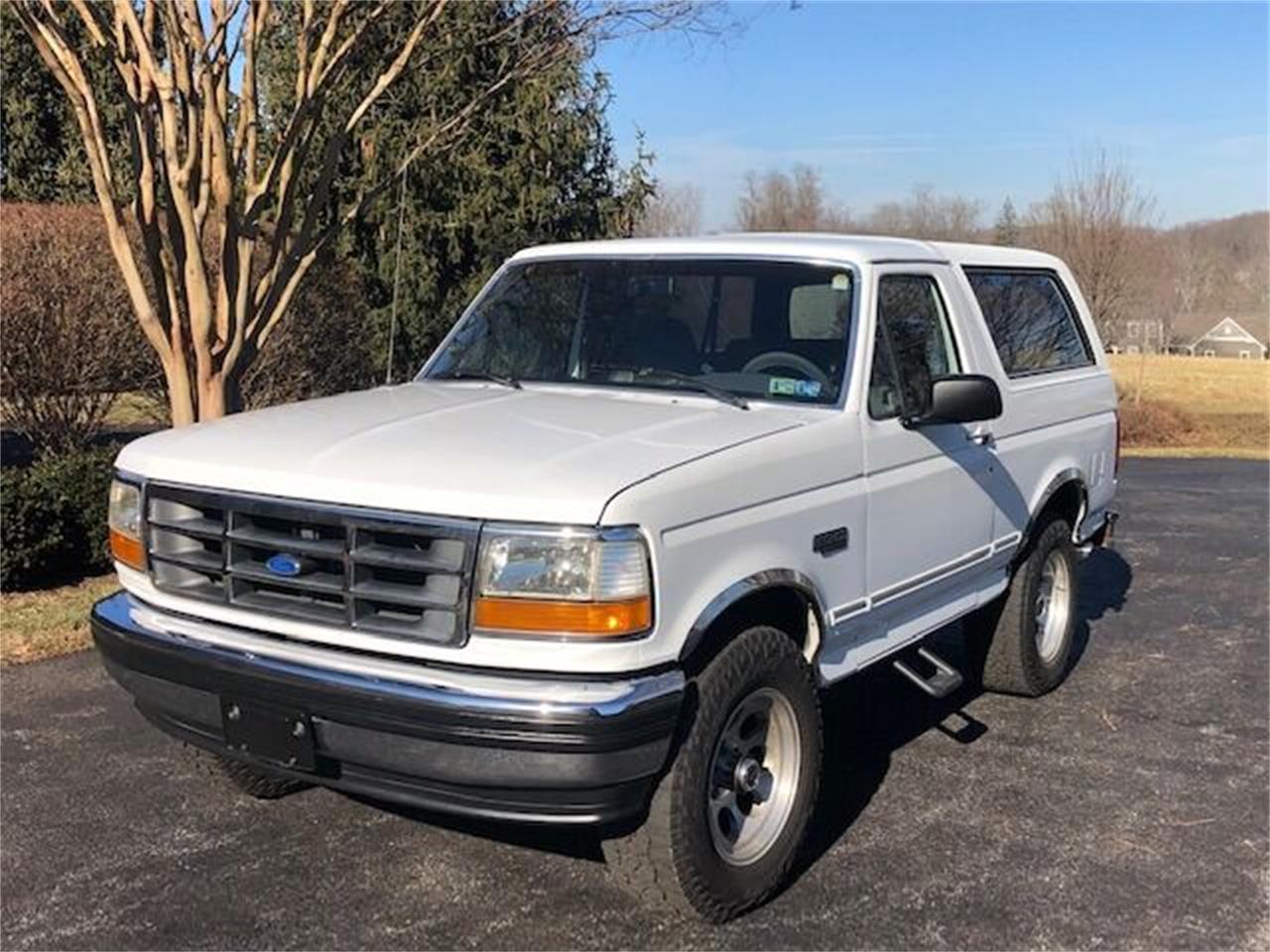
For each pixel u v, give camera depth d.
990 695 6.21
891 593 4.52
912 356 4.80
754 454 3.74
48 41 7.59
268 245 10.01
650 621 3.30
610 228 14.91
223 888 3.98
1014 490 5.52
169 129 7.60
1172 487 15.32
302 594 3.55
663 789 3.53
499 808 3.30
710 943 3.70
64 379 10.67
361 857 4.21
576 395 4.51
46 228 10.57
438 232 13.84
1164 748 5.49
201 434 4.01
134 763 5.01
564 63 11.26
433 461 3.50
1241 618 8.06
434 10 8.24
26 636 6.69
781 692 3.89
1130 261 29.33
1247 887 4.13
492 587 3.24
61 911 3.81
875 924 3.83
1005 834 4.52
